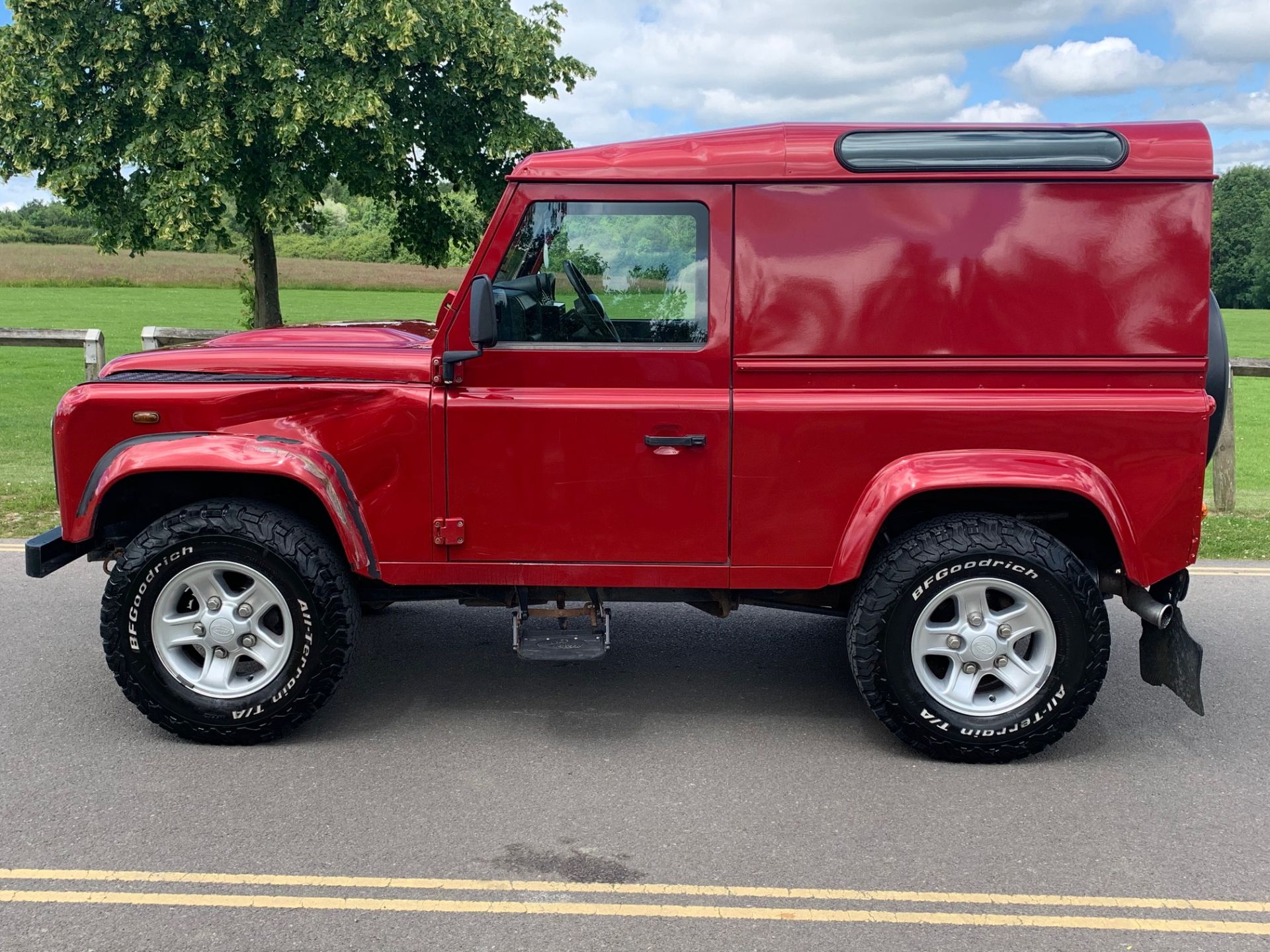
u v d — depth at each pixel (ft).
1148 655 13.16
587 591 13.55
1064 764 12.64
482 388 12.65
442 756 12.70
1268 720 14.02
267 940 8.82
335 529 13.17
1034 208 12.02
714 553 12.67
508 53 42.73
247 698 12.71
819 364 12.30
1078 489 11.84
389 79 40.19
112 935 8.87
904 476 12.09
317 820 10.99
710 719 13.98
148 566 12.48
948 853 10.42
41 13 38.37
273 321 49.03
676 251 12.38
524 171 12.37
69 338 32.96
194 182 38.22
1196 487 12.14
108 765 12.32
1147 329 12.08
